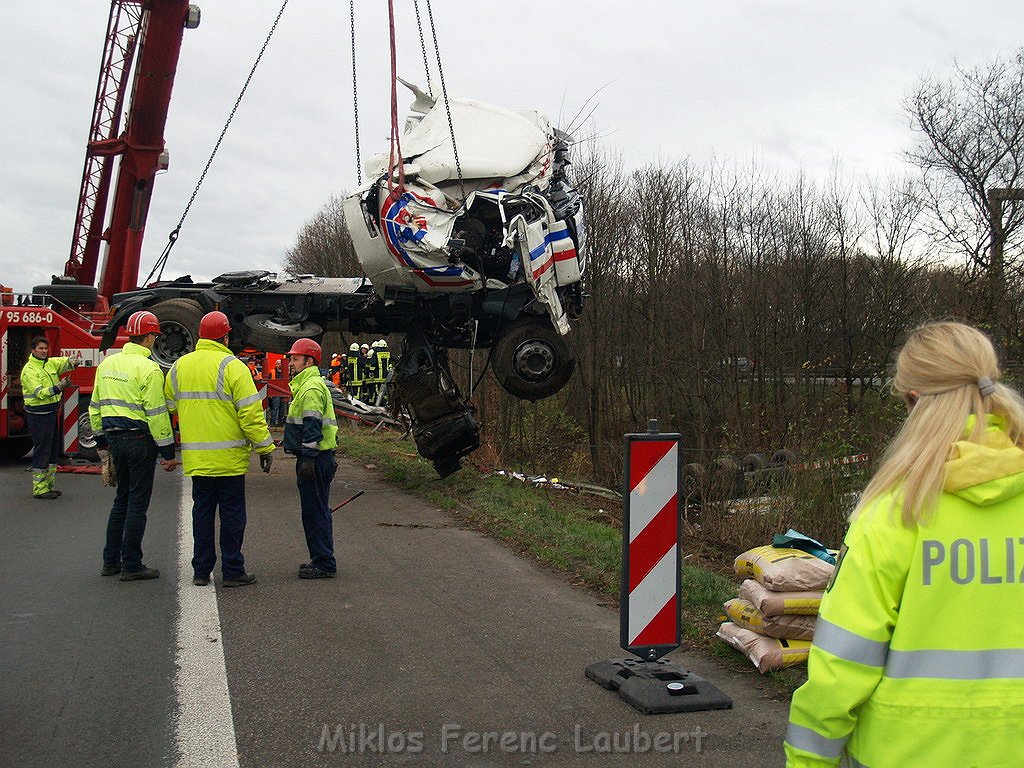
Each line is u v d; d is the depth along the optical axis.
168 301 12.59
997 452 2.18
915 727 2.17
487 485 12.63
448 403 12.53
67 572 7.86
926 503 2.18
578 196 12.18
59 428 12.08
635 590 5.16
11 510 10.87
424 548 8.92
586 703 4.99
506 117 11.72
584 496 13.44
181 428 7.31
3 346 14.81
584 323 21.81
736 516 11.01
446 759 4.29
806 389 19.36
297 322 12.82
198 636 6.09
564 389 21.95
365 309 12.76
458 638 6.11
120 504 7.67
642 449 5.15
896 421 10.09
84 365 15.26
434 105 12.04
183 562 8.23
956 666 2.18
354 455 16.48
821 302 24.11
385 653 5.79
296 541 9.19
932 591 2.18
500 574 7.89
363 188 11.33
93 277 19.73
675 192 24.02
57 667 5.48
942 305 15.16
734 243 24.73
